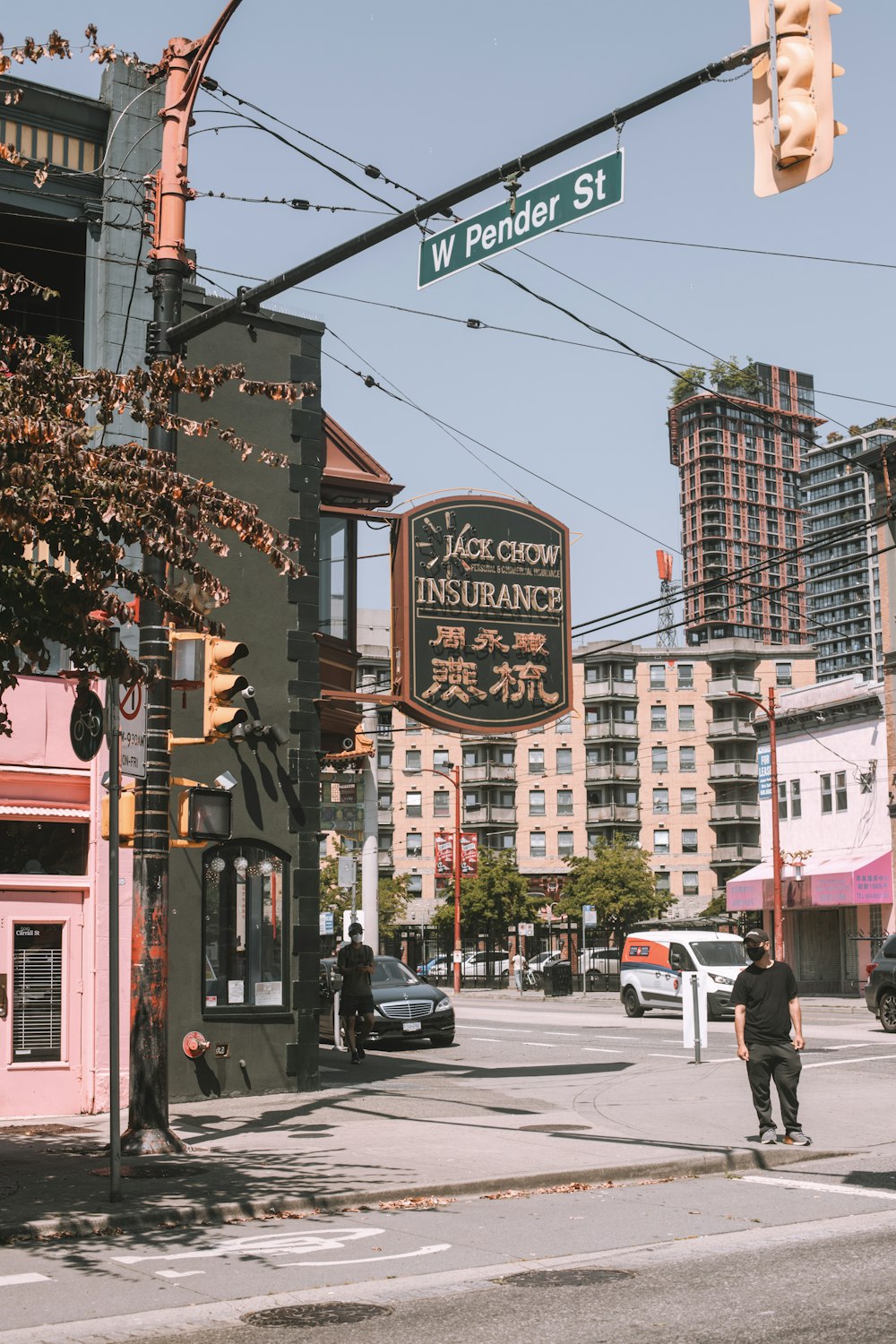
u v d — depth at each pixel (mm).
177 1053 16422
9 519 8844
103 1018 15797
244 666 17547
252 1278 8031
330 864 71812
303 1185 10609
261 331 18234
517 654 19984
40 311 17469
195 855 16859
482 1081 18844
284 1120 14711
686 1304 7141
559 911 83125
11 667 10570
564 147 9898
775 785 48094
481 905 80188
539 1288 7645
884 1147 12938
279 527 18078
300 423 18359
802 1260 8133
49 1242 9062
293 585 18094
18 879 15430
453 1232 9281
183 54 13383
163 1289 7766
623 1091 17391
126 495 9586
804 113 8148
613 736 101562
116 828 10438
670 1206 10172
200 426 10570
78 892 15867
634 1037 27266
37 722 15656
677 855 101625
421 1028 24547
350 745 22016
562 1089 17828
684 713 102688
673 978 32781
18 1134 13914
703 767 102500
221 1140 13188
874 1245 8500
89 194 17188
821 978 50438
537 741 104125
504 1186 10844
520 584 20156
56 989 15617
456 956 64125
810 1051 23047
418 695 19203
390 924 86938
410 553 19438
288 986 17391
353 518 20328
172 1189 10500
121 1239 9133
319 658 18625
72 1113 15477
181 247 13367
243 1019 16953
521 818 103688
